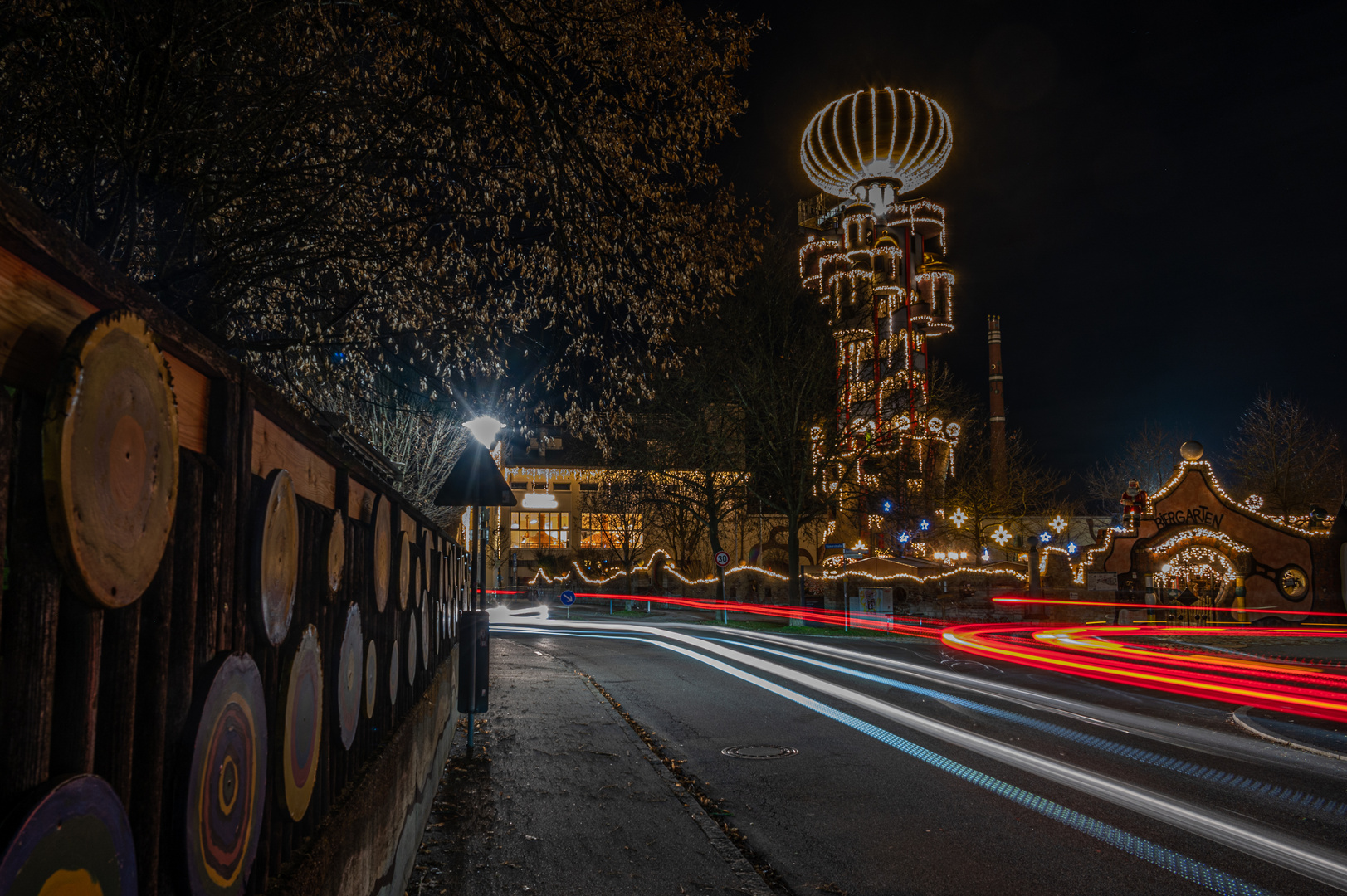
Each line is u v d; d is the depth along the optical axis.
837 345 34.84
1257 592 37.44
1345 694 14.71
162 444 1.67
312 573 3.18
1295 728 10.88
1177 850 6.09
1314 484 54.22
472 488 9.15
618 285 7.38
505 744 9.38
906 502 36.38
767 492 37.59
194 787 1.88
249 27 5.34
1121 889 5.36
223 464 2.14
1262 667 19.25
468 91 6.53
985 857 5.94
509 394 8.72
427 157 6.57
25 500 1.26
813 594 39.19
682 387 32.47
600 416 8.52
